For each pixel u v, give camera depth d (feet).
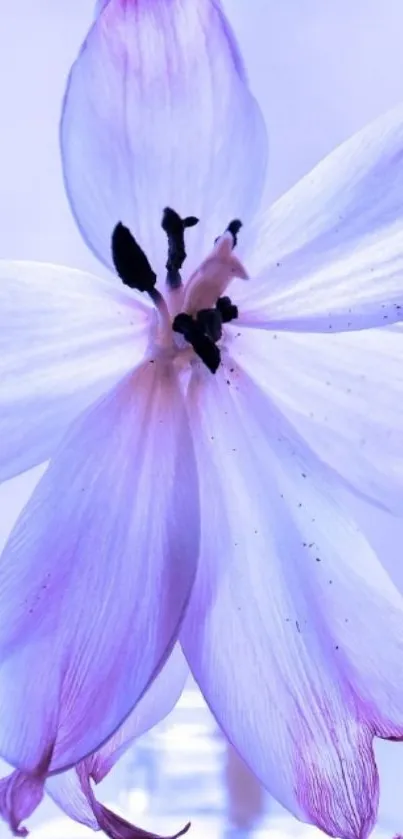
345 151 0.72
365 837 0.70
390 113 0.72
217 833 0.88
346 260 0.71
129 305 0.73
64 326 0.71
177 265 0.71
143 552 0.67
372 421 0.74
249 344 0.75
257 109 0.69
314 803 0.71
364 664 0.71
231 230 0.71
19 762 0.63
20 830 0.66
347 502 0.85
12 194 0.86
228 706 0.71
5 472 0.70
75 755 0.63
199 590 0.71
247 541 0.72
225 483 0.73
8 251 0.86
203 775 0.89
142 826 0.87
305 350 0.75
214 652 0.71
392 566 0.87
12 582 0.67
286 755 0.71
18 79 0.86
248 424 0.73
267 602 0.72
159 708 0.77
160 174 0.70
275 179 0.87
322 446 0.74
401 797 0.90
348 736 0.71
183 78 0.68
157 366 0.72
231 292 0.73
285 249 0.72
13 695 0.65
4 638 0.66
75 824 0.87
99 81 0.67
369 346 0.75
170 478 0.69
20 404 0.70
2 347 0.70
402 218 0.70
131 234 0.70
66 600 0.66
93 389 0.71
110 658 0.65
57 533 0.67
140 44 0.67
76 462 0.68
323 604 0.72
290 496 0.73
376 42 0.89
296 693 0.71
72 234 0.86
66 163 0.68
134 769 0.88
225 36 0.68
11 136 0.86
